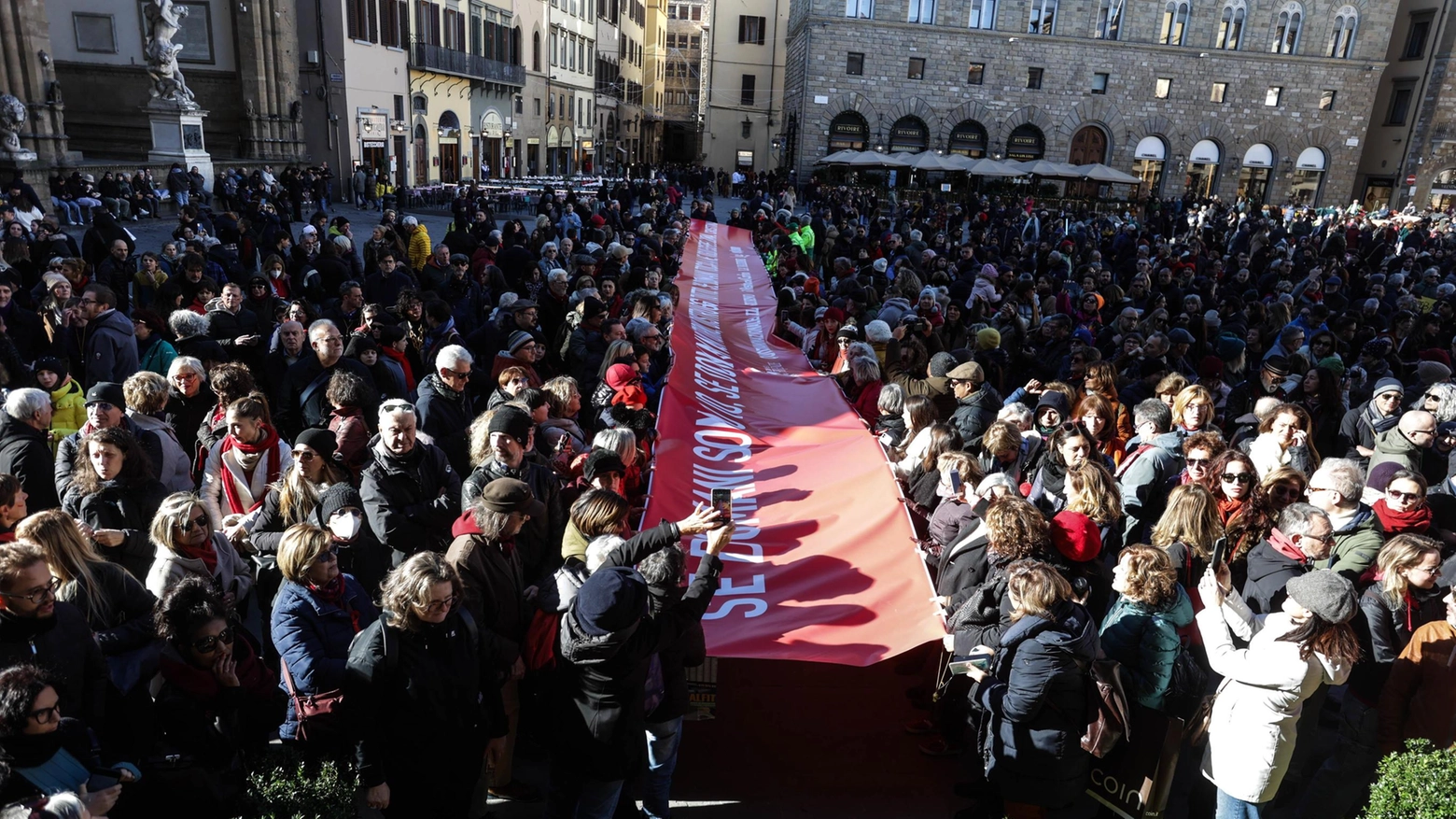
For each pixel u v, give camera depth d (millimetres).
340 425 5594
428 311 9133
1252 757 3973
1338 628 3891
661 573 3770
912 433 6672
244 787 3465
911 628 4578
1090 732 3871
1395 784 3641
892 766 4906
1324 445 7836
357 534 4457
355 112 34562
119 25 29594
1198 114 47156
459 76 41969
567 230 17344
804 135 46500
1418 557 4309
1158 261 19734
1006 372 10086
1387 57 49188
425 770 3691
